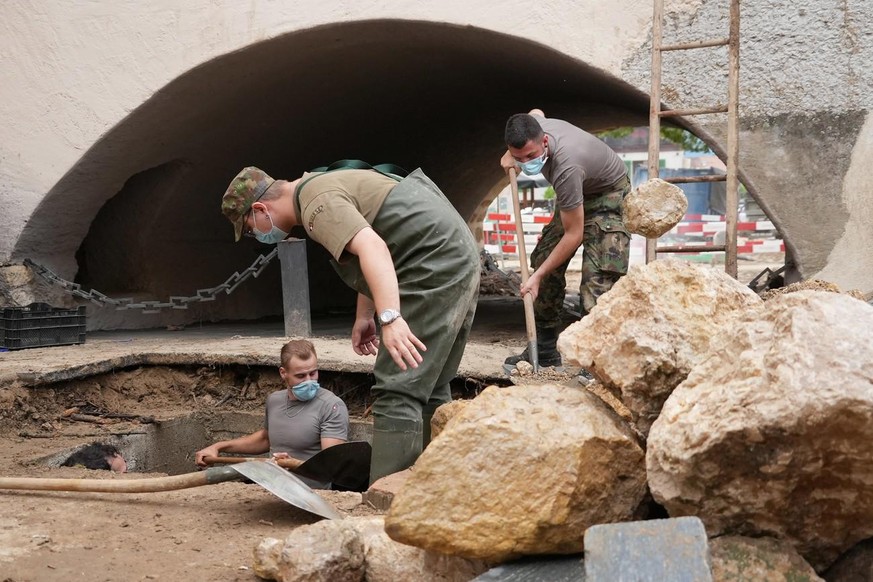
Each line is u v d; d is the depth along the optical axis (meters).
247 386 6.70
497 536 2.29
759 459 2.03
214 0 7.58
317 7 7.29
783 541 2.18
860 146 6.13
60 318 7.35
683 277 2.58
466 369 5.85
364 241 3.49
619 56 6.52
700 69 6.31
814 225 6.27
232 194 3.79
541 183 26.48
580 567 2.28
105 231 9.73
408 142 11.77
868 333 1.95
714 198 28.50
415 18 7.00
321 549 2.64
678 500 2.17
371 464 3.87
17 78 8.11
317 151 10.77
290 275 7.62
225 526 3.37
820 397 1.88
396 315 3.37
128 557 3.01
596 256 5.43
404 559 2.62
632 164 31.20
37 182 8.18
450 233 3.78
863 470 2.00
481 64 8.79
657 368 2.44
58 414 6.05
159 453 6.17
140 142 8.38
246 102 8.81
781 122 6.26
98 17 7.88
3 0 8.12
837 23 6.11
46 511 3.53
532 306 5.39
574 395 2.48
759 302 2.62
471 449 2.33
